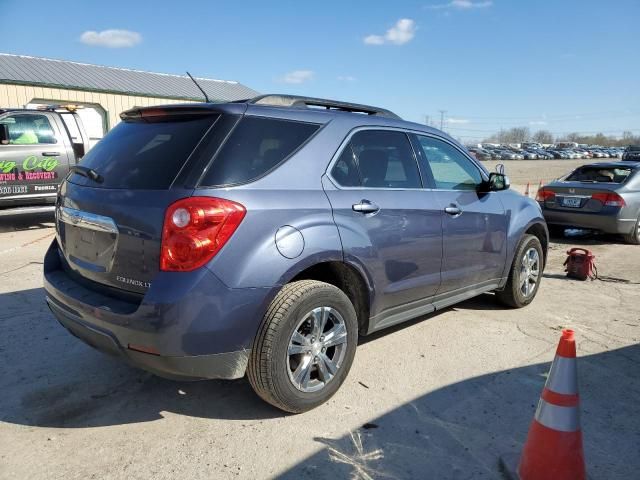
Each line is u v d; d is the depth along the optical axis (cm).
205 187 286
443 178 441
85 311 300
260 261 292
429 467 278
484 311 538
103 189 316
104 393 352
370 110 415
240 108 317
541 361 414
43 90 2238
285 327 303
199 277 275
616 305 571
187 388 361
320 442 299
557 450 249
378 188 375
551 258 830
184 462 279
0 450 286
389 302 382
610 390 368
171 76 2945
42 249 802
